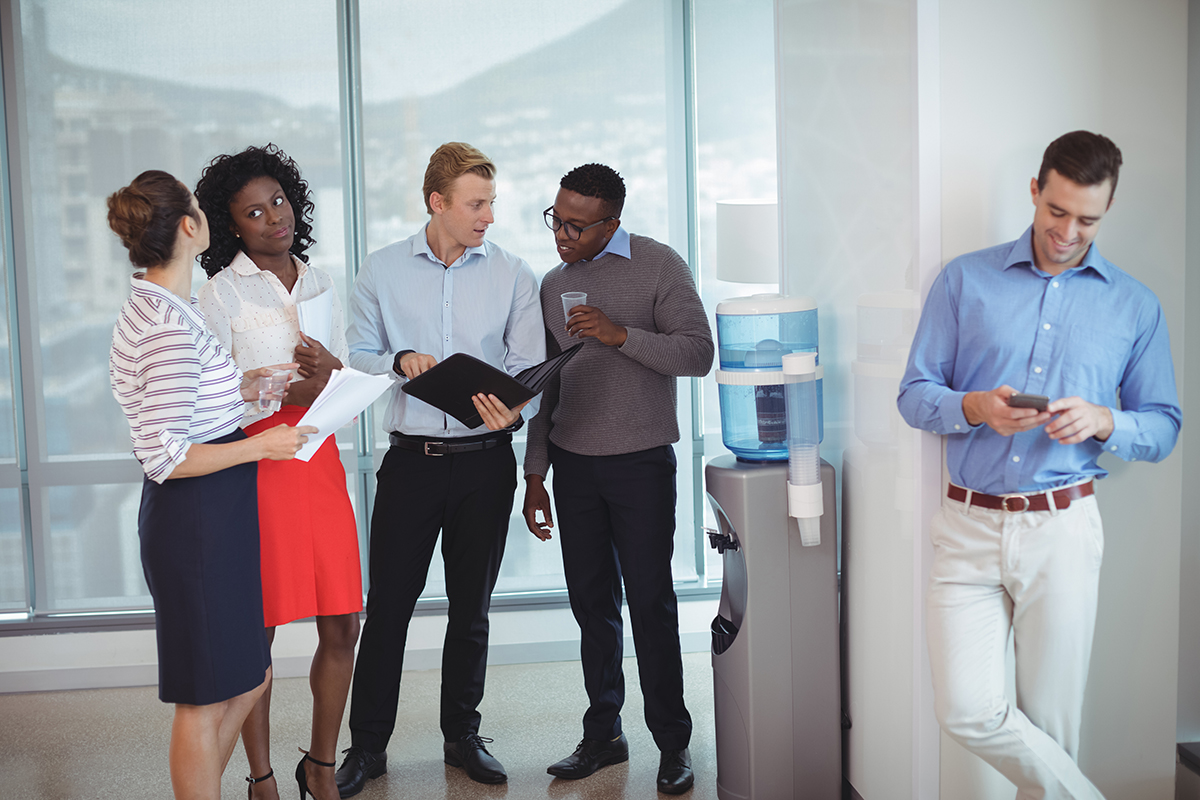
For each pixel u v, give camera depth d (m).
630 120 3.65
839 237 2.29
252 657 1.98
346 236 3.59
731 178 3.73
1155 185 1.90
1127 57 1.88
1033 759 1.80
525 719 3.12
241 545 1.95
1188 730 2.22
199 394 1.89
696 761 2.78
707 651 3.73
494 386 2.19
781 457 2.36
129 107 3.48
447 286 2.60
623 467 2.50
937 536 1.87
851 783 2.42
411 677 3.54
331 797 2.45
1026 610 1.79
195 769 1.93
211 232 2.26
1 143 3.44
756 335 2.33
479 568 2.64
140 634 3.52
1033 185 1.69
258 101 3.53
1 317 3.48
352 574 2.38
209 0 3.48
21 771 2.82
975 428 1.77
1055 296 1.74
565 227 2.48
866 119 2.09
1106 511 1.97
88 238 3.50
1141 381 1.75
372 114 3.56
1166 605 2.00
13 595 3.55
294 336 2.30
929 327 1.83
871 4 2.03
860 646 2.31
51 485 3.55
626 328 2.46
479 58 3.59
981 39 1.84
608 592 2.66
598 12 3.62
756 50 3.70
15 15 3.43
